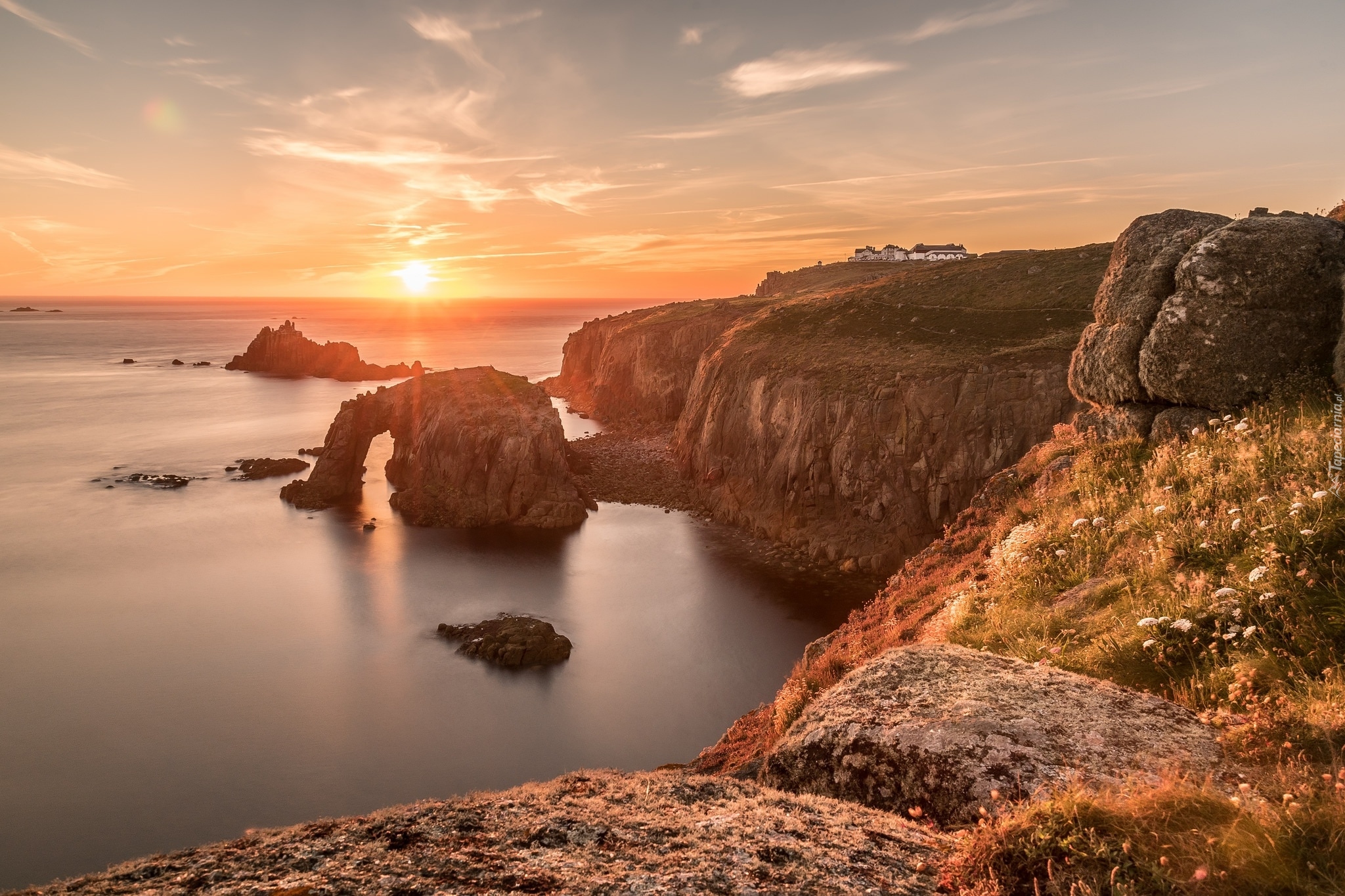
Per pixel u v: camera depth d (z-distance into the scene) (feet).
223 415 423.64
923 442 198.18
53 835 97.66
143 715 125.80
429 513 234.38
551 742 118.32
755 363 266.77
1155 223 54.70
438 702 129.70
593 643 151.74
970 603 41.50
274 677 138.31
